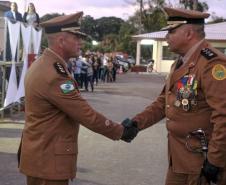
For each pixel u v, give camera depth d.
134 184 6.88
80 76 23.17
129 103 18.09
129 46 67.25
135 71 47.94
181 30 3.92
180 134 3.95
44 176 3.83
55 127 3.85
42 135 3.85
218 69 3.73
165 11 4.00
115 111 15.42
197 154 3.89
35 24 14.99
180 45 3.94
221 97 3.69
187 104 3.88
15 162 7.99
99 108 16.14
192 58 3.88
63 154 3.85
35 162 3.86
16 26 12.87
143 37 49.00
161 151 9.09
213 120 3.72
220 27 48.38
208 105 3.84
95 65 28.05
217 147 3.66
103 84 29.14
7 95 12.52
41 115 3.85
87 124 3.88
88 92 22.78
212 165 3.68
